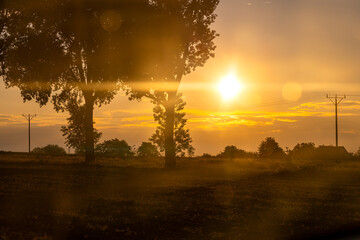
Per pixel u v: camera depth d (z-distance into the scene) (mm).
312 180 35125
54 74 49688
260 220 17969
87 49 50156
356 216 18766
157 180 34375
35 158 56344
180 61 50188
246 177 37406
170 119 50938
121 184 31078
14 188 26984
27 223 16750
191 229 16234
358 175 38969
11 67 50156
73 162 50656
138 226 16734
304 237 15008
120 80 50469
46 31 49312
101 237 14867
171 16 48562
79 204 21484
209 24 50062
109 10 48312
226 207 21109
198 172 42281
